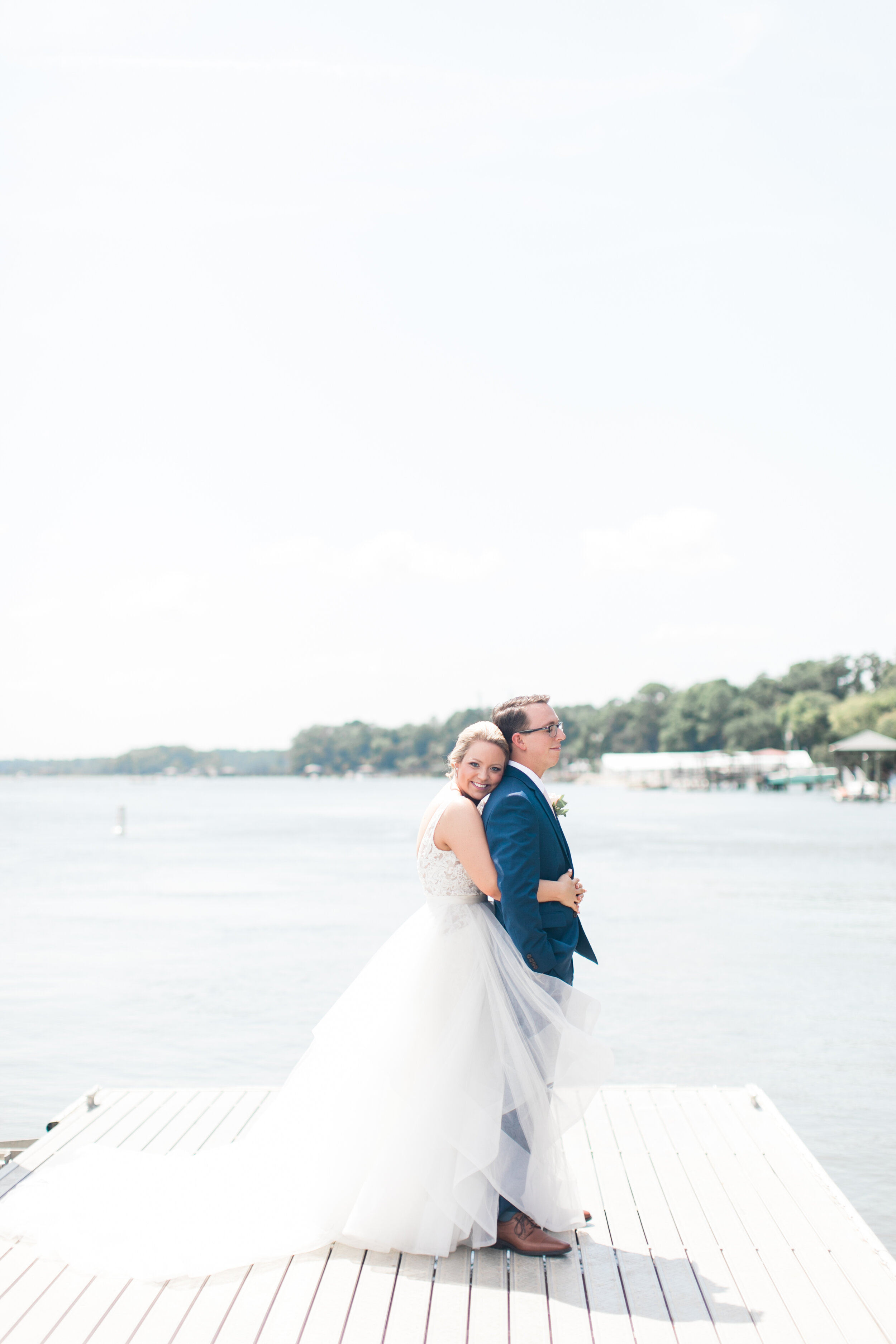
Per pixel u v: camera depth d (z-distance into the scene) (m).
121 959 16.36
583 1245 4.39
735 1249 4.35
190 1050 10.93
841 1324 3.74
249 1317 3.77
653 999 13.45
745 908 22.30
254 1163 4.70
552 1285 4.04
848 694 152.12
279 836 51.25
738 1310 3.83
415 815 77.44
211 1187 4.80
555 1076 4.45
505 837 4.34
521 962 4.46
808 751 138.25
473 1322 3.74
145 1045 11.14
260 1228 4.43
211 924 20.25
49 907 23.14
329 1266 4.20
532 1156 4.39
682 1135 5.75
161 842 47.22
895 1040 11.34
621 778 162.12
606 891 25.80
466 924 4.53
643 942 18.00
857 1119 8.85
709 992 13.84
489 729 4.56
